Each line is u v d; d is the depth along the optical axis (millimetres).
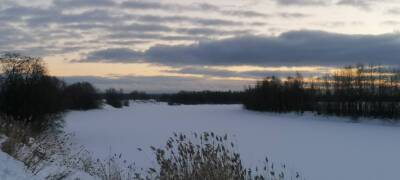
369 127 72688
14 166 7535
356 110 93312
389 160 31484
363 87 94312
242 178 7965
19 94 41938
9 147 8789
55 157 11164
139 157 25906
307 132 58844
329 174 25172
